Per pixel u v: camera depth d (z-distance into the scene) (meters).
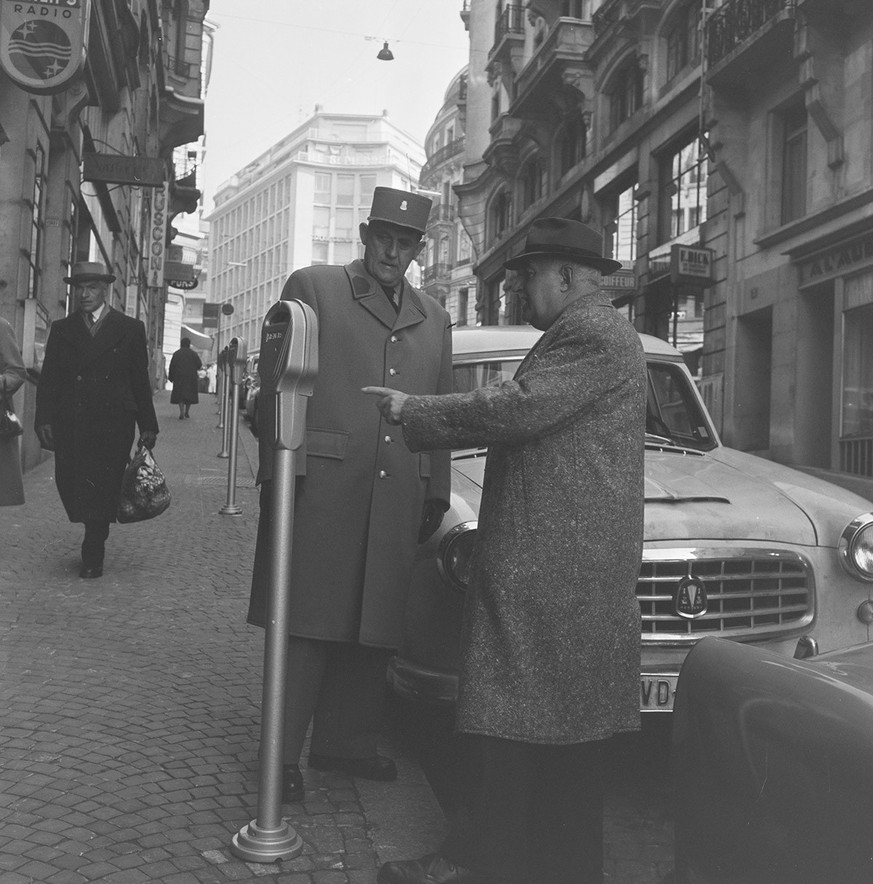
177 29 35.78
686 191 21.38
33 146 11.99
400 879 2.54
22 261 11.70
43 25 10.07
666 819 3.22
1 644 4.64
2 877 2.58
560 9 28.73
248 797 3.18
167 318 64.50
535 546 2.38
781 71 17.52
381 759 3.47
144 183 16.61
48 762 3.34
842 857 1.45
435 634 3.43
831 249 15.98
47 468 11.46
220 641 4.98
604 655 2.38
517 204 33.41
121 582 6.11
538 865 2.47
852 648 1.82
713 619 3.42
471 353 4.91
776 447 17.59
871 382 15.41
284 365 2.75
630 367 2.45
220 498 10.24
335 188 126.25
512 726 2.35
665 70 22.62
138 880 2.61
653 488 3.75
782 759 1.58
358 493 3.24
